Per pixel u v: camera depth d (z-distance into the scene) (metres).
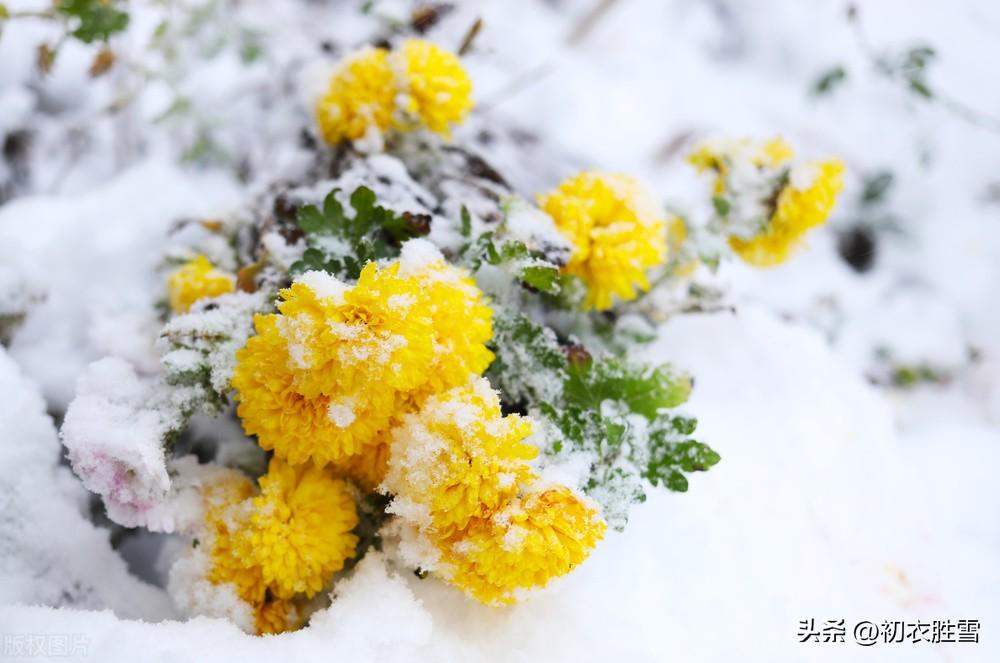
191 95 0.70
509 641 0.48
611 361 0.52
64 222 0.62
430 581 0.49
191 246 0.58
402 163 0.56
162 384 0.49
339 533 0.48
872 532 0.54
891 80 0.80
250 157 0.72
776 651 0.49
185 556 0.49
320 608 0.49
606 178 0.53
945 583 0.54
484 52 0.63
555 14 0.86
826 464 0.56
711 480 0.53
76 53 0.72
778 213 0.55
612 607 0.49
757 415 0.57
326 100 0.55
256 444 0.52
